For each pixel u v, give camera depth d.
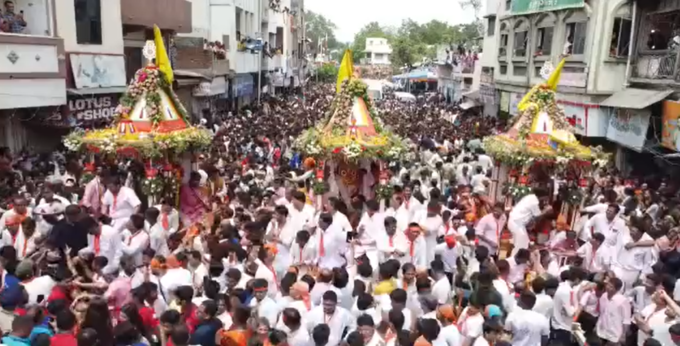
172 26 23.05
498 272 7.29
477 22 48.22
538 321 6.30
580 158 12.10
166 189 11.85
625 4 18.11
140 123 11.55
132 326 5.62
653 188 15.49
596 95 19.03
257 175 14.21
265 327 5.88
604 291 7.53
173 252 8.27
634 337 7.65
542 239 11.88
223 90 29.95
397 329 5.80
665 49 16.89
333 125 12.59
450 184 14.66
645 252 9.23
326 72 88.56
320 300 6.96
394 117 28.23
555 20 21.48
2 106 13.73
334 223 8.98
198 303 6.57
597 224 10.08
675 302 7.26
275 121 26.56
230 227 8.73
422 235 9.09
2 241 8.59
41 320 5.94
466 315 6.36
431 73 60.62
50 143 17.38
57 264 7.81
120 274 7.70
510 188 12.41
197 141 12.13
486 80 31.77
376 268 8.33
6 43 13.62
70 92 16.16
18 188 11.21
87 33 17.00
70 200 10.52
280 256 9.02
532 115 12.84
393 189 11.65
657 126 16.03
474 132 24.73
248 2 37.81
